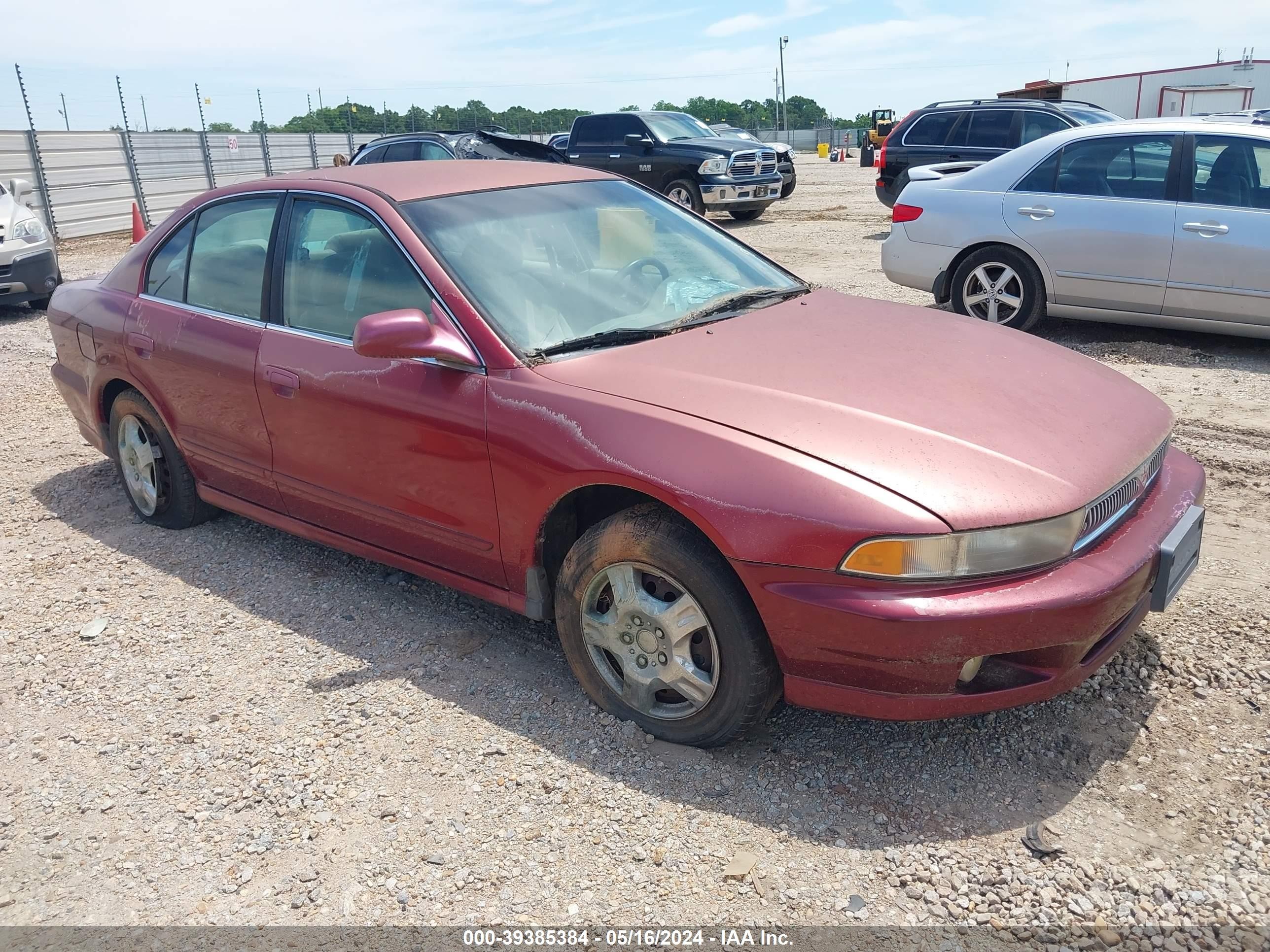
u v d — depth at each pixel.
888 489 2.38
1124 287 6.87
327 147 29.92
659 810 2.56
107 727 3.07
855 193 21.45
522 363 2.97
